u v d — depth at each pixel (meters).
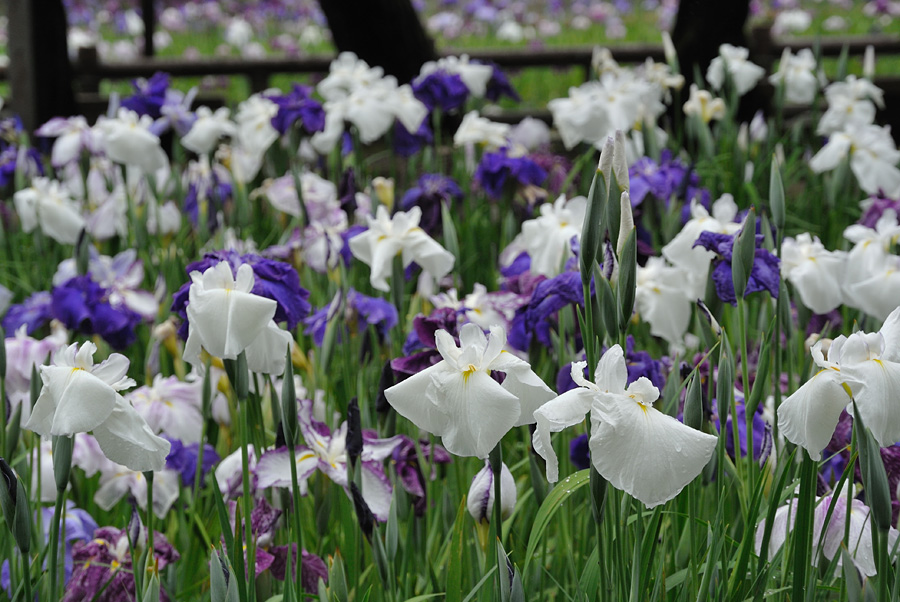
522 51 10.17
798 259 2.91
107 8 20.48
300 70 10.88
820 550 1.99
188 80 15.49
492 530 2.12
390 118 5.43
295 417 2.02
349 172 4.30
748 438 2.21
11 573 2.30
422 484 2.50
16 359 3.12
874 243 2.95
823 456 2.38
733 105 6.10
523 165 4.98
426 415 1.76
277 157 5.94
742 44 7.56
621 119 5.16
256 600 2.23
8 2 8.14
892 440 1.61
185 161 7.05
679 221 3.91
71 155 5.65
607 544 1.85
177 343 3.51
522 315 2.98
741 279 2.12
